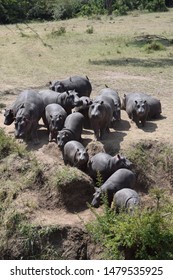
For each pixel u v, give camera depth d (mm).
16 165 19625
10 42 50031
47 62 39031
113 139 21531
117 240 14969
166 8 78625
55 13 77438
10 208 17891
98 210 18031
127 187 18406
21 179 19188
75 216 18031
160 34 54062
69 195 18594
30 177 19109
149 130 22547
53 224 17172
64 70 35906
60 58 40656
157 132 22281
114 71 35344
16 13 74938
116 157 19250
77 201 18641
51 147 21047
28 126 21156
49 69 36344
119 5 77688
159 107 24281
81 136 22047
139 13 76188
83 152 19406
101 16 74438
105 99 22297
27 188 18844
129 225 14891
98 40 50250
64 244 16828
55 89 25016
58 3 78938
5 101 27703
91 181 19109
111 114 21797
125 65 37406
